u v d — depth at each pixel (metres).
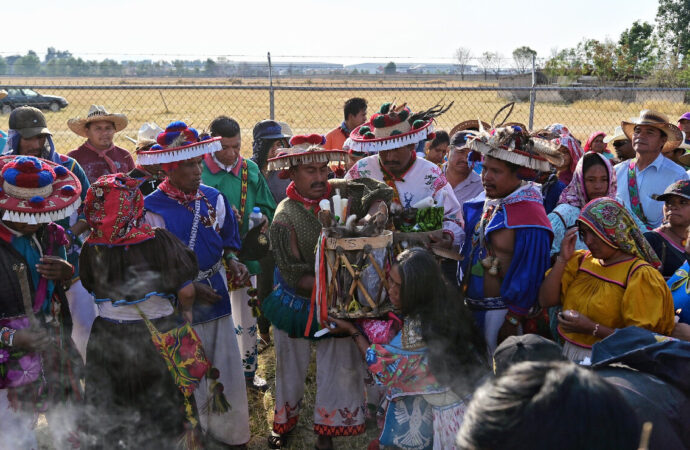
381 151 3.87
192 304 3.31
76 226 3.99
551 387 1.30
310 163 3.42
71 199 2.97
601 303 3.07
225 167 4.69
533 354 2.10
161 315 3.12
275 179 5.51
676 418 1.87
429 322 2.84
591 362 2.23
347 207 3.52
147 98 34.03
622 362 2.10
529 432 1.27
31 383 3.13
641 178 4.91
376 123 3.71
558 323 3.28
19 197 2.88
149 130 4.77
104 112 5.45
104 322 3.10
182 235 3.51
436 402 2.89
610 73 30.55
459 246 3.72
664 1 55.75
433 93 30.59
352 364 3.61
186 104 29.66
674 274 3.32
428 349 2.85
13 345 3.02
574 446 1.26
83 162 5.48
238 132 4.66
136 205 3.00
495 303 3.36
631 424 1.33
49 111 24.62
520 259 3.17
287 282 3.51
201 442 3.28
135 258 2.99
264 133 5.50
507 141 3.16
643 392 1.90
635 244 3.06
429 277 2.83
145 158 3.38
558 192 4.45
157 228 3.12
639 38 46.94
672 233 3.71
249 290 4.03
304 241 3.45
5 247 3.02
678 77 25.56
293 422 3.93
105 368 3.12
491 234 3.29
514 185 3.30
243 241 4.16
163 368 3.12
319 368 3.63
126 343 3.07
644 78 29.47
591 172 3.77
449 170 4.89
